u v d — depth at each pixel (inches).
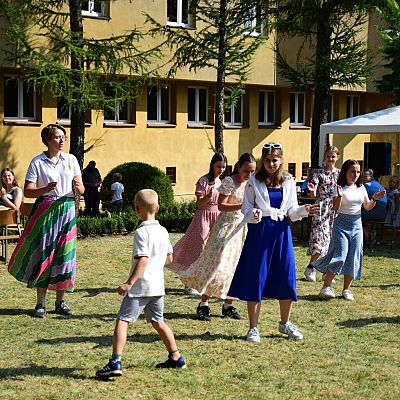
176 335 307.4
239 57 747.4
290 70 877.8
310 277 443.2
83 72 644.1
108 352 279.9
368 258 542.0
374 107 1274.6
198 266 338.3
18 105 801.6
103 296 389.1
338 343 301.3
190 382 244.4
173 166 963.3
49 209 335.9
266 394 234.5
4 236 471.8
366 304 380.5
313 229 441.7
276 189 297.9
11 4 665.6
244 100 1061.1
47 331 312.0
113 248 569.0
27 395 229.9
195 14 764.6
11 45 686.5
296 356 280.2
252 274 295.3
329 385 245.9
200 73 949.2
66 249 337.1
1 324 323.9
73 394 231.5
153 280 250.8
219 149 759.1
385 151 877.2
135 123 913.5
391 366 269.9
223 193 332.5
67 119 847.7
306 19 825.5
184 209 763.4
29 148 804.0
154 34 761.0
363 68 852.0
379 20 1142.3
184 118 973.8
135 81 701.9
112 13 840.9
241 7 754.2
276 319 341.1
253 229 297.6
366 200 389.4
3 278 434.0
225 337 306.3
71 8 671.8
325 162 444.8
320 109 860.0
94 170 757.3
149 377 249.9
